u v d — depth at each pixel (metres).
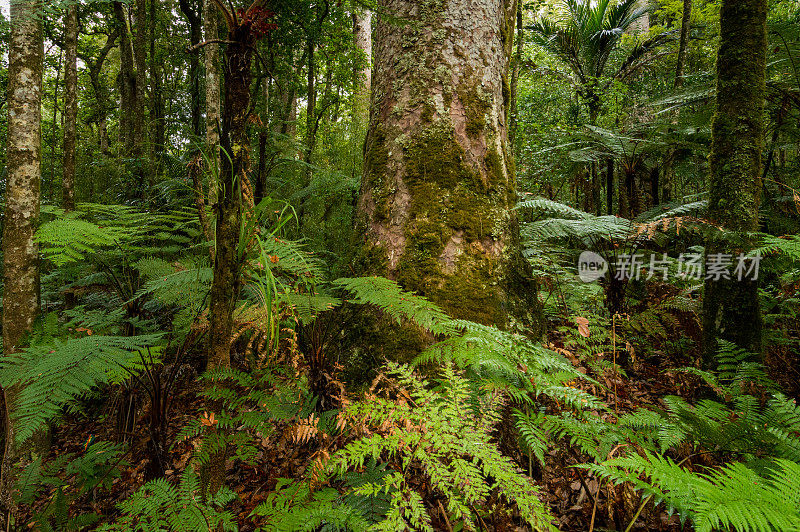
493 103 2.71
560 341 2.87
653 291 4.06
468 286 2.31
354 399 2.04
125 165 6.36
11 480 2.01
